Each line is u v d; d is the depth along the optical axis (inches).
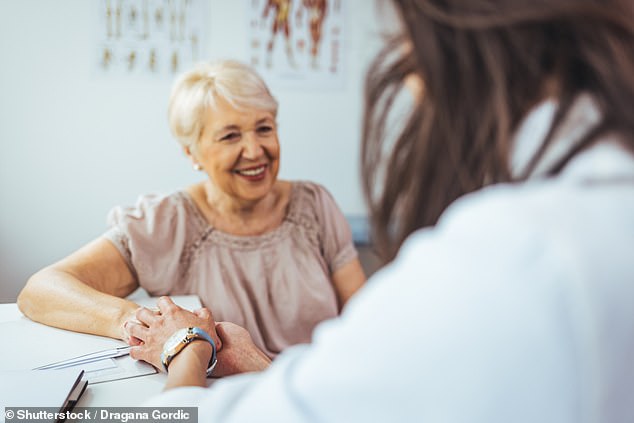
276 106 61.2
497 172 16.7
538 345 13.2
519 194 15.6
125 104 128.3
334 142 137.9
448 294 14.0
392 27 18.8
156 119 129.8
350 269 67.4
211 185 63.4
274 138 60.9
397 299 14.6
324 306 63.1
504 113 16.1
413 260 15.3
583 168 15.6
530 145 16.5
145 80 128.3
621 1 16.0
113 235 59.6
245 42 131.7
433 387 13.5
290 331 62.8
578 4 15.5
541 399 13.1
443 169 17.4
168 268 60.2
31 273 128.6
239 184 60.1
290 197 67.3
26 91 124.3
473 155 16.9
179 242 61.1
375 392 14.1
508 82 16.2
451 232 15.6
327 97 136.2
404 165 18.3
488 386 13.2
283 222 65.6
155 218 60.6
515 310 13.4
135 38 127.0
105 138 128.4
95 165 128.7
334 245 67.4
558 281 13.5
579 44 15.8
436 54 16.9
